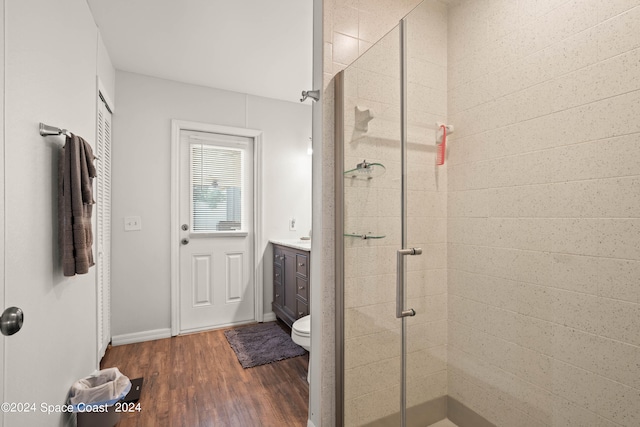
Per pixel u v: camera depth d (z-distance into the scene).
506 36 0.86
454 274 0.99
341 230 1.51
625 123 0.63
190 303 3.06
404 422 1.19
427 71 1.09
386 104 1.27
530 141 0.79
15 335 1.01
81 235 1.43
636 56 0.61
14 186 1.03
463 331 0.96
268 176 3.40
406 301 1.18
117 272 2.75
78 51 1.71
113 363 2.38
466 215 0.95
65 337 1.48
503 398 0.85
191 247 3.07
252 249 3.36
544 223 0.76
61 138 1.47
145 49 2.45
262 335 2.94
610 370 0.65
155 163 2.90
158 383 2.10
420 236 1.11
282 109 3.48
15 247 1.03
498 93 0.87
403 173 1.19
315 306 1.57
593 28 0.68
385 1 1.64
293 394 1.99
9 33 1.01
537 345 0.77
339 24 1.53
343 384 1.49
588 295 0.68
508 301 0.84
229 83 3.05
